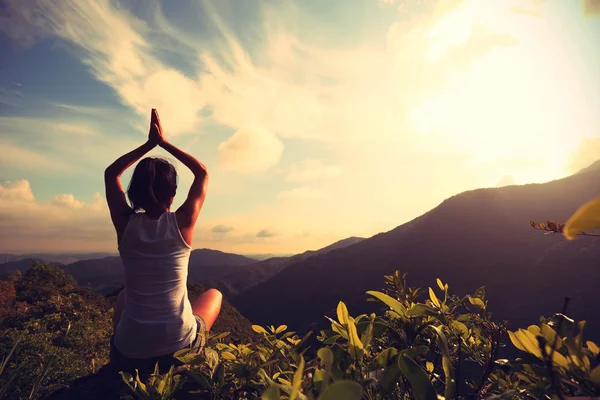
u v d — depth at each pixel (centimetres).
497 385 90
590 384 55
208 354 118
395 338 104
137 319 168
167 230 176
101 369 186
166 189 181
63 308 694
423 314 106
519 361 78
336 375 78
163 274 174
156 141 193
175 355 122
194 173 194
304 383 81
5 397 215
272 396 50
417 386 63
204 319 206
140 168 180
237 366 112
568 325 68
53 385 246
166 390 109
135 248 171
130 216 177
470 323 112
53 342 498
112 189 182
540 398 77
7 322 594
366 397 73
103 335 636
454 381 65
